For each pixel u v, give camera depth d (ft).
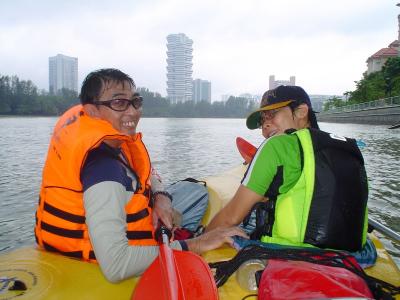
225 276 5.17
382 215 16.63
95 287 5.02
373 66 185.47
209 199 10.14
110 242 4.71
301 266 4.57
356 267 5.07
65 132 5.27
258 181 5.51
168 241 5.38
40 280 5.02
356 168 5.46
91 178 4.85
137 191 5.50
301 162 5.32
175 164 32.68
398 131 74.08
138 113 5.81
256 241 5.87
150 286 4.49
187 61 636.48
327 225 5.21
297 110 6.52
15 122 150.41
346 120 137.90
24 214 17.29
